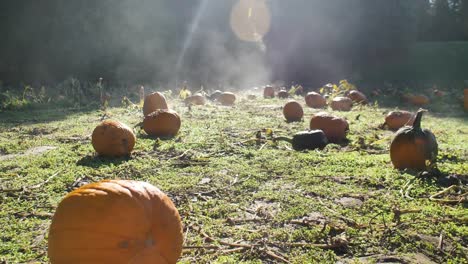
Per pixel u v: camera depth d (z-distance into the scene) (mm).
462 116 12727
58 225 2490
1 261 3084
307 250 3248
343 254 3199
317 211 4062
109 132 6250
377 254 3184
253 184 4891
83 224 2416
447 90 21969
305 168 5684
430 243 3340
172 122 8086
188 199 4387
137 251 2391
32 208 4184
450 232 3531
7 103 14016
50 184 4918
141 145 7078
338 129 7957
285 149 7004
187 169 5598
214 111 12453
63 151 6762
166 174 5340
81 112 12609
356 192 4613
